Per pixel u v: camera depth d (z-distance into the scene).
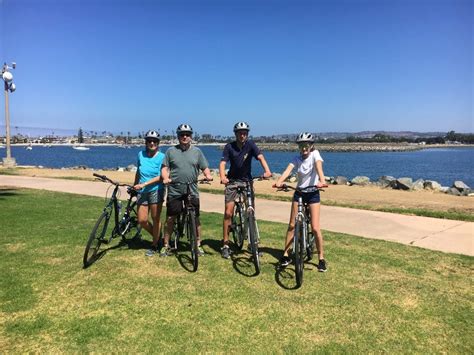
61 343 3.98
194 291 5.16
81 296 4.98
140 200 6.49
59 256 6.41
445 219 9.52
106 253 6.63
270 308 4.72
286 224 8.97
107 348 3.91
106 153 113.94
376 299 4.98
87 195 13.05
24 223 8.68
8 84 26.44
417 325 4.39
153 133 6.40
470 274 5.82
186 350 3.89
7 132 27.47
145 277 5.60
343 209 10.79
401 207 11.02
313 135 5.76
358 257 6.53
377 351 3.93
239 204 6.59
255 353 3.87
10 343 3.97
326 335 4.18
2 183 16.75
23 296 4.95
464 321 4.48
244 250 6.91
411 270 5.96
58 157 83.31
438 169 45.50
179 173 6.23
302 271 5.49
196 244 5.89
